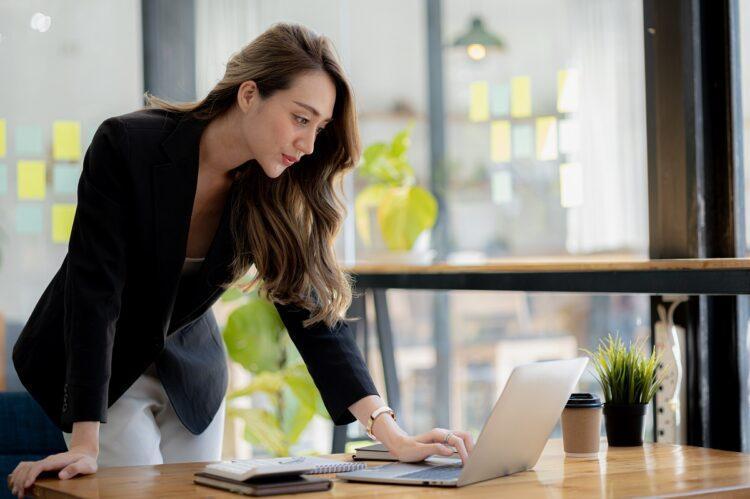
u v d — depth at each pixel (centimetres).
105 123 176
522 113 471
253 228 190
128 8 406
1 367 372
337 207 196
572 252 457
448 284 276
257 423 383
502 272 255
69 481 153
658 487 146
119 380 189
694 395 230
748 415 231
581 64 453
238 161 183
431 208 369
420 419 481
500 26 477
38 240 384
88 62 397
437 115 491
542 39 465
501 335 462
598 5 447
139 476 157
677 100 235
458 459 169
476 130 483
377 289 310
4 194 379
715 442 230
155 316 183
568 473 160
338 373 183
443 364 477
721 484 149
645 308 412
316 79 174
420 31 493
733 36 232
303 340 189
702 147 235
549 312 446
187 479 154
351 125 188
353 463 164
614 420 194
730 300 229
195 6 421
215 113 181
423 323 481
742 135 235
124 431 200
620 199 442
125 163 172
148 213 174
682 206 236
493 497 137
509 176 475
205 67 422
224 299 376
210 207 192
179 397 205
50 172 388
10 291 377
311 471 156
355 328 316
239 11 436
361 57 489
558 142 461
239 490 140
